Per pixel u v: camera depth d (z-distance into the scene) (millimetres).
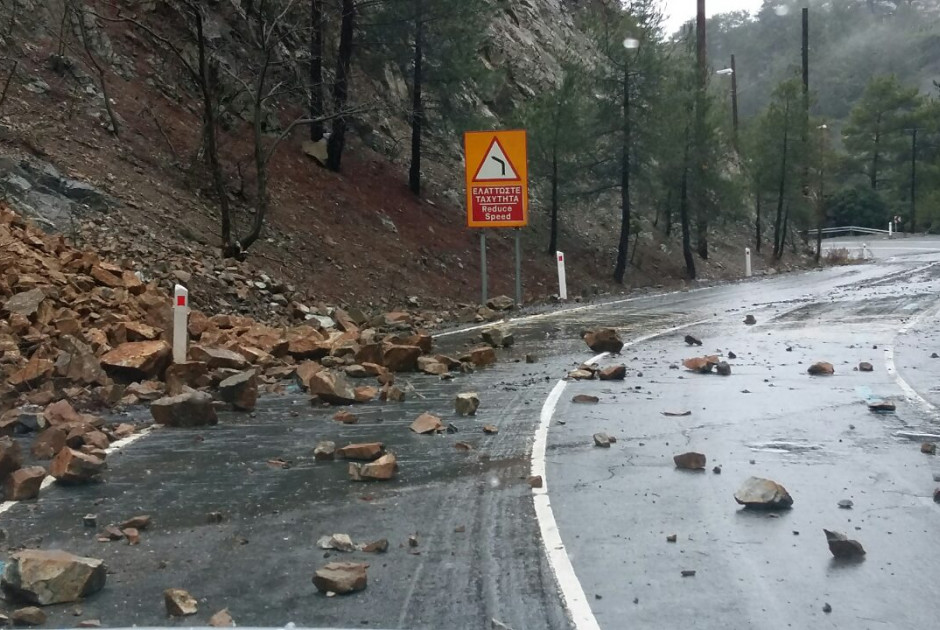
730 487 7078
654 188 34562
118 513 6477
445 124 30297
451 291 23875
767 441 8570
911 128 82500
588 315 20500
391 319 18094
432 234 26516
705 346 15023
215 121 19516
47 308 11695
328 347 13477
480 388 11492
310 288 19500
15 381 9867
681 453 8117
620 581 5207
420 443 8516
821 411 9875
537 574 5312
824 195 55188
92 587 5023
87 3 22109
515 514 6422
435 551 5703
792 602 4898
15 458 7043
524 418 9617
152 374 11055
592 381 11867
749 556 5598
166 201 18734
